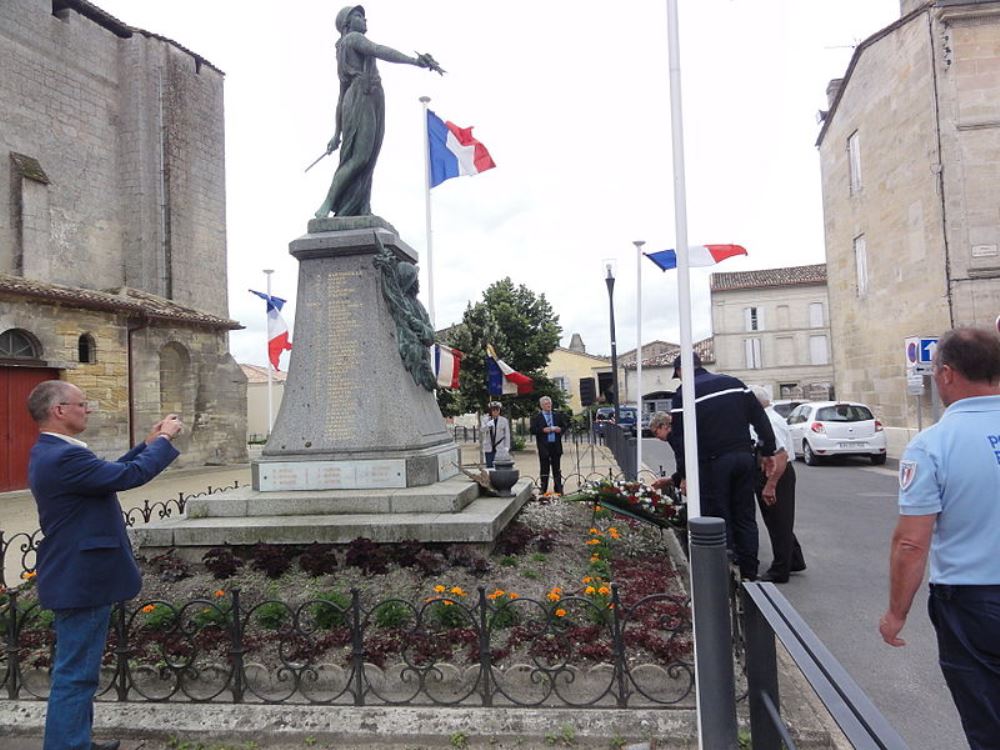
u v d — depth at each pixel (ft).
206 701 12.22
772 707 7.60
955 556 7.57
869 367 76.64
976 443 7.61
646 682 12.17
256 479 20.62
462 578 15.78
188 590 15.90
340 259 21.85
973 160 59.67
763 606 7.41
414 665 12.53
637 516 21.09
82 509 10.51
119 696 12.37
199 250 78.02
